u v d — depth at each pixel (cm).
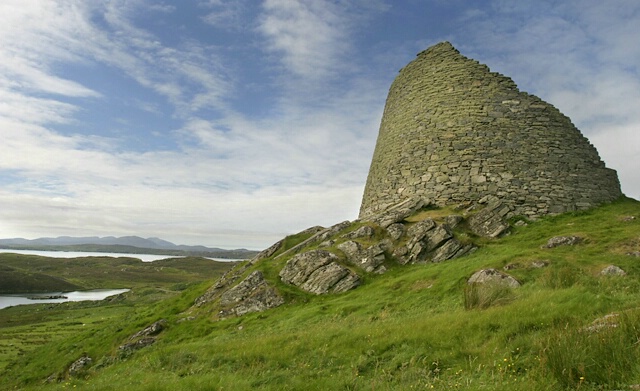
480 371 894
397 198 2852
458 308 1410
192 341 1775
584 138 2780
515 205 2512
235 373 1091
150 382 1091
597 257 1700
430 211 2542
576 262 1661
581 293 1230
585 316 1052
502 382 786
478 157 2681
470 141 2736
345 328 1395
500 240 2192
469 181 2631
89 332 2564
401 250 2158
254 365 1145
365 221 2545
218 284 2406
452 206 2556
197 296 2477
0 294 10006
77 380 1535
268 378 1012
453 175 2678
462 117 2825
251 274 2203
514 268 1686
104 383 1271
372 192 3175
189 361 1318
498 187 2578
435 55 3152
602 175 2723
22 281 11275
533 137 2708
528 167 2630
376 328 1301
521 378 804
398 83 3350
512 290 1444
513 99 2817
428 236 2189
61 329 4859
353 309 1686
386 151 3172
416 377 912
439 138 2823
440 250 2106
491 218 2342
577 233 2014
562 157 2672
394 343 1132
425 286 1753
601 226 2144
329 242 2359
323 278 2039
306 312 1753
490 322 1116
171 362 1334
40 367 2233
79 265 16450
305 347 1239
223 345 1438
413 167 2855
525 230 2291
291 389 915
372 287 1912
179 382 1027
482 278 1606
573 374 745
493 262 1762
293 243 2684
